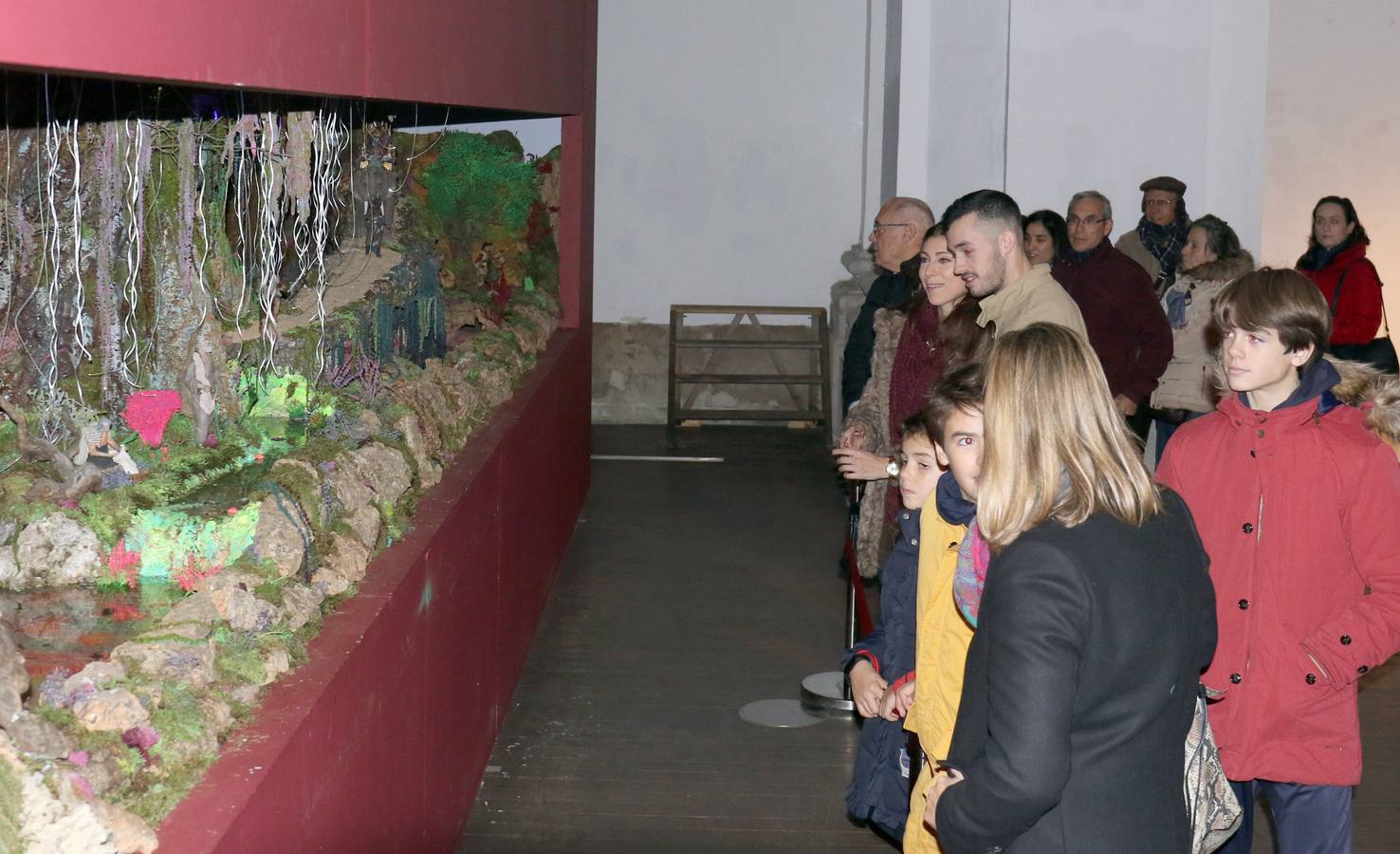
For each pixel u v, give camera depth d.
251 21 2.11
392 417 3.56
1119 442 1.79
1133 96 8.57
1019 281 3.43
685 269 10.90
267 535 2.43
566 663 5.18
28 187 2.81
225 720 1.91
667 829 3.80
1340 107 9.16
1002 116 8.73
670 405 10.62
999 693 1.70
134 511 2.48
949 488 2.19
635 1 10.65
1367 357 6.59
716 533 7.30
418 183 6.59
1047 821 1.75
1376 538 2.45
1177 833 1.79
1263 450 2.51
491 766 4.19
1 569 2.37
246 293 3.41
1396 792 4.04
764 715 4.70
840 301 10.09
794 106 10.75
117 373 2.96
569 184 7.78
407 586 2.78
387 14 2.99
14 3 1.41
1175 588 1.78
